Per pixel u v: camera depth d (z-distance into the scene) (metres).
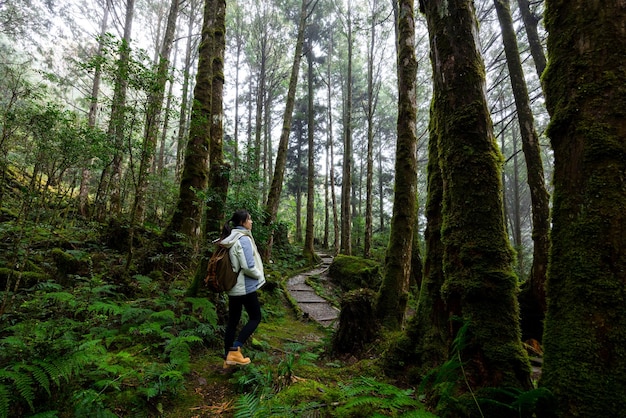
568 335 1.46
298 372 3.12
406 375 2.92
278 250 13.71
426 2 2.56
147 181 8.13
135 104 4.65
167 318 3.73
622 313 1.34
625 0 1.50
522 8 6.72
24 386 1.76
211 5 6.45
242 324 4.20
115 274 4.59
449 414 1.84
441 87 2.33
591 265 1.42
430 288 2.95
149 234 6.79
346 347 4.12
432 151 3.37
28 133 4.24
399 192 5.54
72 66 13.85
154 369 2.66
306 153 29.86
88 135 4.62
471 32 2.26
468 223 2.09
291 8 19.94
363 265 11.30
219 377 3.11
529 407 1.49
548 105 1.71
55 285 3.35
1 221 5.14
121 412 2.26
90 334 2.89
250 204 5.90
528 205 30.06
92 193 10.71
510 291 1.97
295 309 7.00
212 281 3.24
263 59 20.19
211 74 6.17
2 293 3.26
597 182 1.45
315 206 34.41
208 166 5.93
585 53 1.54
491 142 2.18
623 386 1.29
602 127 1.46
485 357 1.87
